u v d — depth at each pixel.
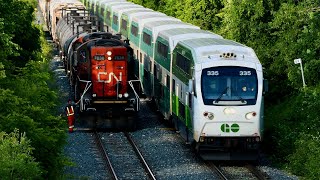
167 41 85.12
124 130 86.06
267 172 65.12
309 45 79.94
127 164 68.50
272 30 93.12
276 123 79.62
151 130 85.56
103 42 86.50
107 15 147.25
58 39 140.50
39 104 54.97
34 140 49.50
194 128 67.81
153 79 96.62
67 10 141.62
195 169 66.44
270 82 92.06
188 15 126.06
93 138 81.31
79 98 88.69
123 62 85.81
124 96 85.75
